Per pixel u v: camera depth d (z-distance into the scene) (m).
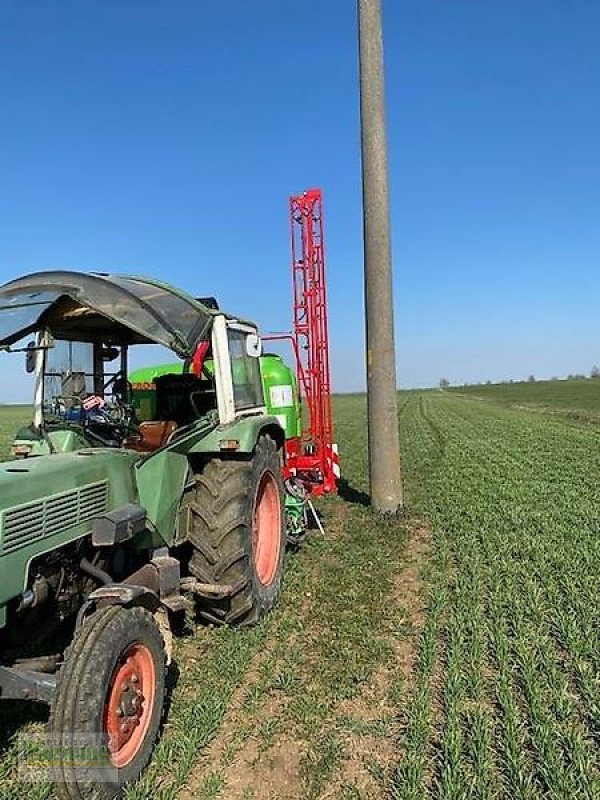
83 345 5.73
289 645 5.37
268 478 6.21
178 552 5.48
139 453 4.84
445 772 3.56
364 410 52.94
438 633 5.58
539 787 3.54
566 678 4.68
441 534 8.80
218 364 5.44
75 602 4.11
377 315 9.73
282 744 4.04
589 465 15.25
